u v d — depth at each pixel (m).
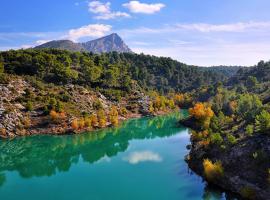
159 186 77.50
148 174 87.25
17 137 132.50
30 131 137.25
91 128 149.75
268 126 77.19
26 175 93.06
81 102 167.88
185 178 81.12
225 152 80.50
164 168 91.06
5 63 194.00
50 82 186.25
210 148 87.62
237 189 67.19
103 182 83.62
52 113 144.25
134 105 198.25
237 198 66.06
